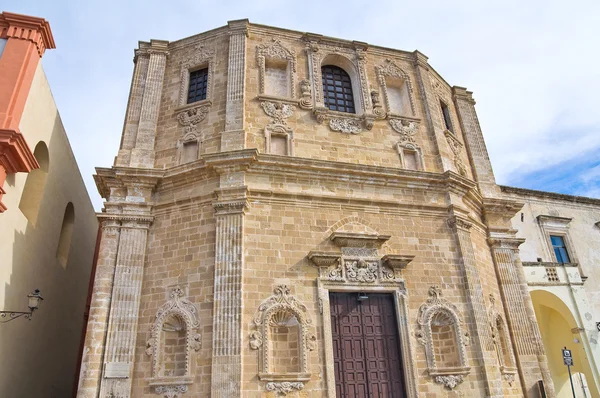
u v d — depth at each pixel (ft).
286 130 58.59
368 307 51.93
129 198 53.83
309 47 66.03
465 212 60.85
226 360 44.16
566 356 60.70
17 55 48.08
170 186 55.36
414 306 52.54
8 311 47.11
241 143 55.11
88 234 79.61
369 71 67.72
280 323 48.57
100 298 48.88
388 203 56.85
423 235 56.90
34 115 50.78
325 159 58.39
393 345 50.88
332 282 50.70
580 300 77.82
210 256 49.70
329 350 47.47
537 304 83.87
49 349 61.72
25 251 51.52
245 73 60.80
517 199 87.71
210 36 65.46
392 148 62.34
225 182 52.42
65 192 64.80
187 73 64.18
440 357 52.49
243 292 47.34
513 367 57.41
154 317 48.67
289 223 52.34
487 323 54.90
